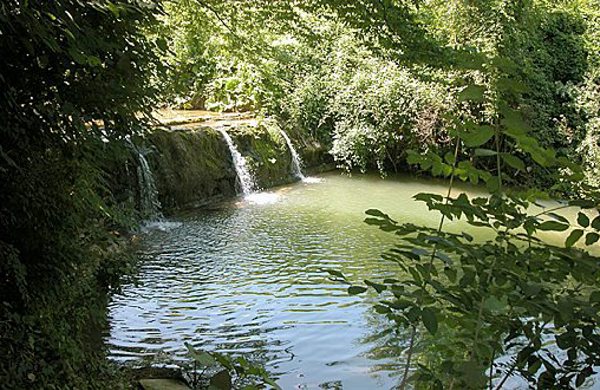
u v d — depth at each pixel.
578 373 1.41
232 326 5.45
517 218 1.38
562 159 1.28
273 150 11.82
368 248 7.88
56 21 2.38
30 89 2.79
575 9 13.90
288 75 13.21
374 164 13.30
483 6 9.63
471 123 1.31
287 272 6.95
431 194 1.42
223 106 12.85
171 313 5.69
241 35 5.79
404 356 4.86
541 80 12.52
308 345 5.08
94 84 2.89
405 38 4.89
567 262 1.38
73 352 3.34
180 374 4.31
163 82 3.76
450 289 1.38
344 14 4.90
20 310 3.00
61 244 3.18
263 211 9.76
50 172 3.05
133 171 8.44
